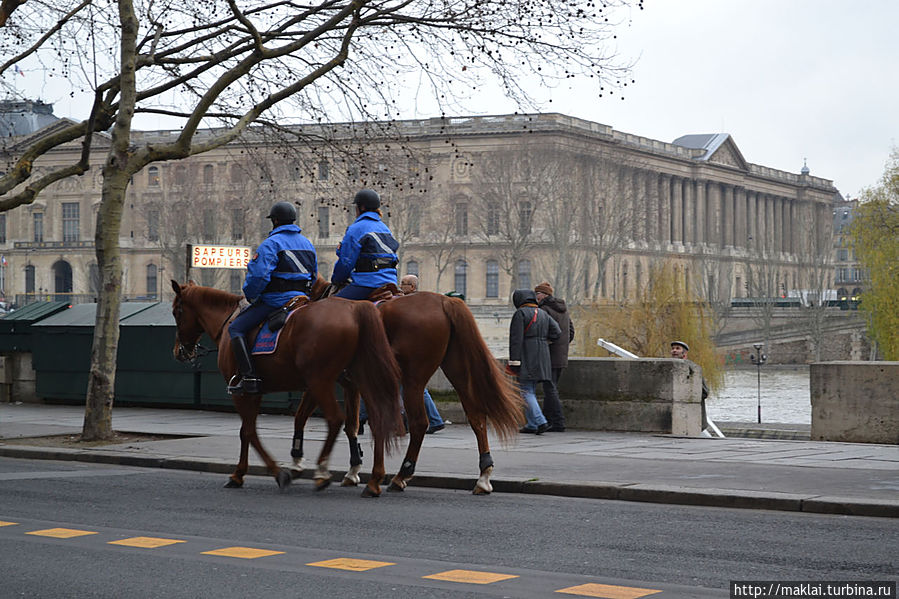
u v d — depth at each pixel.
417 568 8.62
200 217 125.69
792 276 189.12
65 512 11.51
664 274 70.69
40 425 21.20
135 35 19.11
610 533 10.15
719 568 8.59
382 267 13.47
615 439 17.91
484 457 12.92
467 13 20.59
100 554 9.17
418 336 12.70
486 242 128.50
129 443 18.16
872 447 16.25
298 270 13.11
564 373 19.83
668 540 9.78
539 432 18.80
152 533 10.20
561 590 7.86
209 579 8.23
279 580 8.19
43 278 157.50
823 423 17.73
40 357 25.72
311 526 10.58
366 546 9.55
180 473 15.38
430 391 21.20
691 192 170.00
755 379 99.88
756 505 11.63
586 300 117.94
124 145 19.16
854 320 116.44
